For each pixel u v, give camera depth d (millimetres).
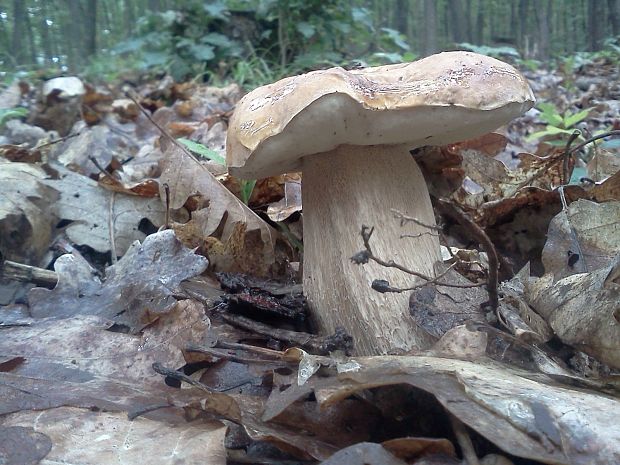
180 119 663
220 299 221
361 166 203
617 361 167
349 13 980
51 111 591
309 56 925
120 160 470
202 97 775
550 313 190
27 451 134
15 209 273
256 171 214
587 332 175
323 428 148
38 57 2111
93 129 538
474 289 202
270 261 278
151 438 141
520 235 289
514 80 188
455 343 168
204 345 183
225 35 979
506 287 217
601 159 330
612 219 230
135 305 207
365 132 186
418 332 195
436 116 180
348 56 1033
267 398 163
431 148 257
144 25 1021
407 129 186
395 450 127
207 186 296
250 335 203
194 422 147
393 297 197
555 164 323
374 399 154
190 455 134
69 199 298
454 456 127
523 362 172
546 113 430
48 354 183
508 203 283
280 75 875
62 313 212
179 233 284
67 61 1450
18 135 512
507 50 1093
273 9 951
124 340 187
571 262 229
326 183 208
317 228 213
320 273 212
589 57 1468
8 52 2033
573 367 181
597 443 120
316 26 949
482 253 281
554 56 1835
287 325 219
